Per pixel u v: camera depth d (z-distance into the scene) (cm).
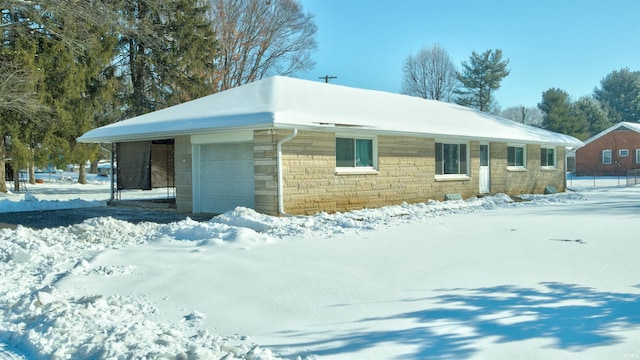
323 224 1148
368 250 833
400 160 1658
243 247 861
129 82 3503
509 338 435
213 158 1513
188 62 3428
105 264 762
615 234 973
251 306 554
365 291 591
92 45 2608
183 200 1579
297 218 1237
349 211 1466
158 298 595
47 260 817
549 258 748
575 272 659
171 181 1931
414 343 432
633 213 1363
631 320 470
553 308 509
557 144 2442
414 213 1435
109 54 2972
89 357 434
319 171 1400
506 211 1484
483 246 857
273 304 557
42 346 465
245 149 1438
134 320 520
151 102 3472
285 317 516
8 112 2550
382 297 566
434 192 1789
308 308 539
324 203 1412
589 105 7088
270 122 1211
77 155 2964
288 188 1319
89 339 469
